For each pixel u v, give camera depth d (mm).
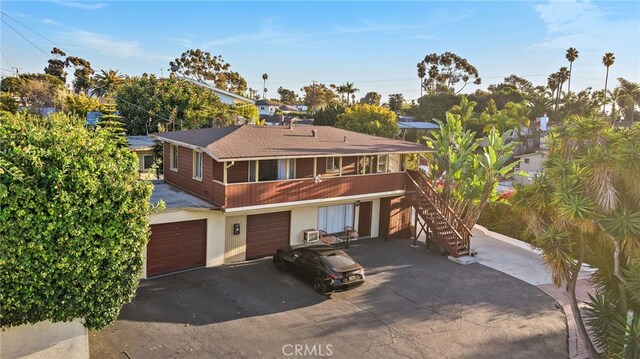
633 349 8672
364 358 12055
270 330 13281
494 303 16188
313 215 22141
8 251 9383
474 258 20766
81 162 10141
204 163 19734
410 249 22578
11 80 53312
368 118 56875
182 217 17703
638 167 9008
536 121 72938
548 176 10531
